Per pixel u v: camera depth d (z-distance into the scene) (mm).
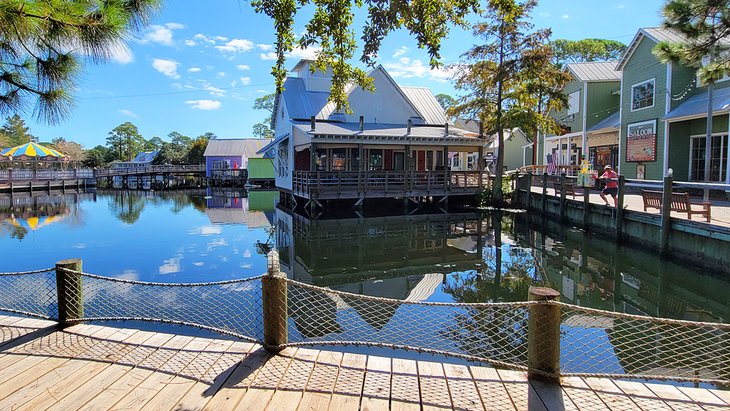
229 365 3641
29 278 8023
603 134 23547
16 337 4219
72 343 4082
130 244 12664
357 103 24406
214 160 49312
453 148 24281
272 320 3912
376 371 3561
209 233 14812
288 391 3221
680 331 5918
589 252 11438
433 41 4469
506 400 3111
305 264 10500
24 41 3127
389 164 23938
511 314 6367
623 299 7660
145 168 48375
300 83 26734
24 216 19766
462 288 8328
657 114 17703
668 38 16766
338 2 4664
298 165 23984
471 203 22469
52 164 47781
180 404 3029
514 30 19062
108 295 7184
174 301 6859
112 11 3049
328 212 20062
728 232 8047
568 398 3135
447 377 3459
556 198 16297
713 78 7969
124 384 3307
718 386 4242
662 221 9859
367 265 10414
